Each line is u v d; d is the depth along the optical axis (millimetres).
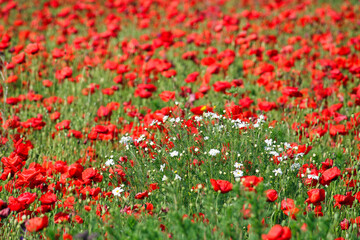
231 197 5910
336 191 6707
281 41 16125
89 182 6406
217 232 5137
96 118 9648
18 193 6805
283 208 5598
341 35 14648
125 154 7082
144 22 16688
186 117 7840
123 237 5020
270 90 11258
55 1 20344
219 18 19219
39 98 10422
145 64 11867
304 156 6793
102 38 15070
